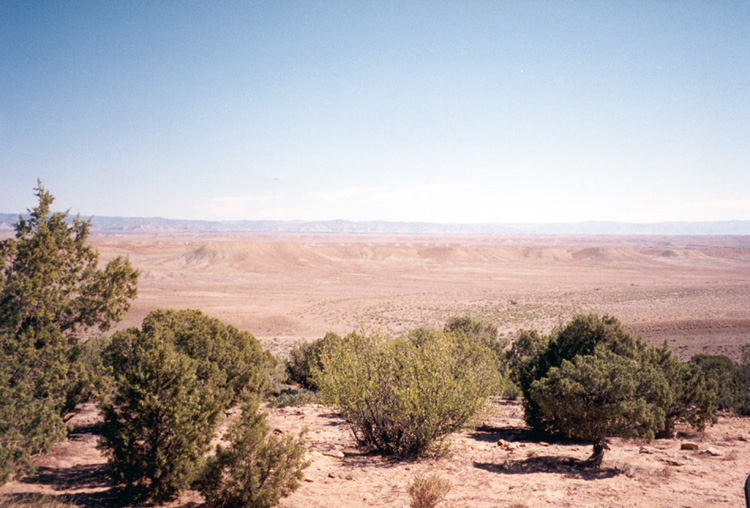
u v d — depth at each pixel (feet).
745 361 84.74
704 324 189.26
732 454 41.86
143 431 30.96
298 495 30.35
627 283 481.87
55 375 46.06
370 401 41.81
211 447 32.89
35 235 56.85
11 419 35.14
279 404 73.41
